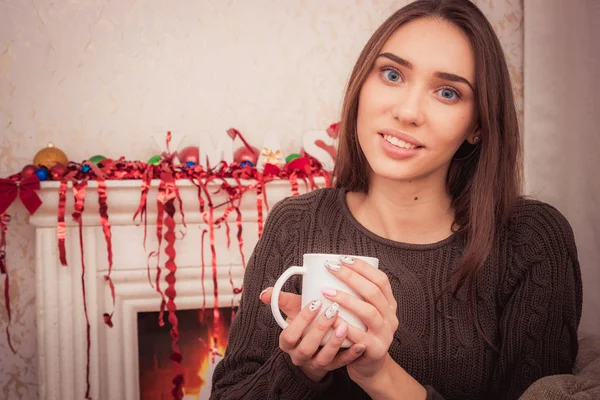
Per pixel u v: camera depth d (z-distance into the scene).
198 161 2.12
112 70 2.20
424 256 1.09
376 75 1.03
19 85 2.14
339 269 0.76
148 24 2.22
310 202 1.20
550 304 1.08
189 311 2.15
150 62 2.23
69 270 2.01
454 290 1.05
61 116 2.17
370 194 1.18
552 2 2.18
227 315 2.17
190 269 2.10
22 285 2.12
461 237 1.10
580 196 2.10
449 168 1.15
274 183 2.06
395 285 1.07
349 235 1.13
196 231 2.10
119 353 2.07
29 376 2.13
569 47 2.15
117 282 2.05
